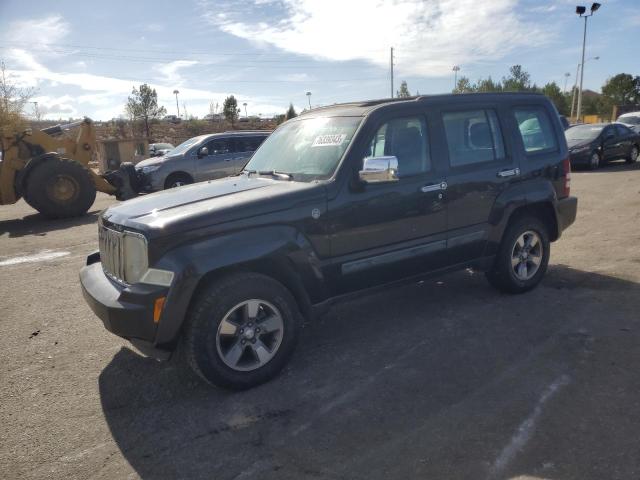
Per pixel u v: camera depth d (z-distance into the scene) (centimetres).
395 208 436
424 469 278
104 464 301
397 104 451
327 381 383
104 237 406
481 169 491
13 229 1129
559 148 563
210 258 351
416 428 316
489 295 546
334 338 462
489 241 505
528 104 546
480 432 308
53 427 342
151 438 324
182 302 345
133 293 347
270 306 379
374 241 430
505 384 362
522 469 273
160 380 400
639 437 294
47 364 438
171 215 363
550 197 538
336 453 297
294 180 430
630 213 932
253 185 430
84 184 1242
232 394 373
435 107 471
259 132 1471
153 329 346
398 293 571
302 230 392
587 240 757
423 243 459
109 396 380
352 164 414
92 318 543
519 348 418
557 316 478
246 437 319
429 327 472
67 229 1095
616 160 1912
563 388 352
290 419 336
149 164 1341
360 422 327
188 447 312
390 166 377
